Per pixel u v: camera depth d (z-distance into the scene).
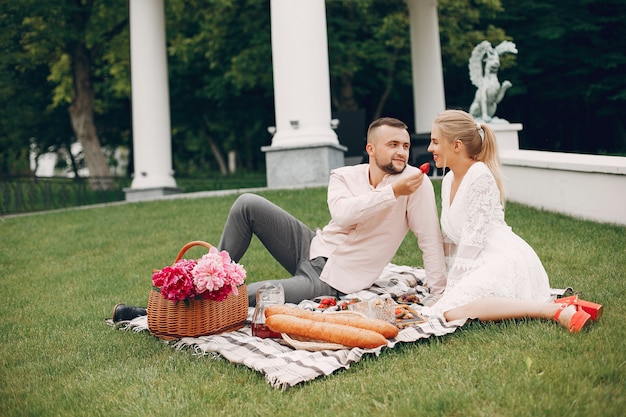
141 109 15.88
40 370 3.80
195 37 22.05
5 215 14.33
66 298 6.06
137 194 15.77
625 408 2.61
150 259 7.94
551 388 2.82
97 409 3.08
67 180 16.59
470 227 4.28
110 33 21.09
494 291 4.08
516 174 10.02
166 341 4.14
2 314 5.51
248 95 26.14
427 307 4.33
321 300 4.67
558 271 5.72
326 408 2.90
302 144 13.03
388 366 3.36
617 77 22.14
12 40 20.52
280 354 3.61
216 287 4.07
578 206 8.52
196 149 32.78
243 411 2.95
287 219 4.95
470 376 3.05
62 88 23.44
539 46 23.23
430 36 18.47
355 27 21.81
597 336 3.44
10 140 27.34
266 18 21.16
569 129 25.78
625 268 5.55
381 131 4.62
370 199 4.45
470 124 4.45
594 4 22.19
